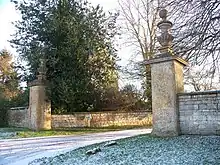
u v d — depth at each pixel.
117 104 23.52
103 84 23.06
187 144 8.35
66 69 21.73
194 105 9.91
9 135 16.19
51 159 8.48
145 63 10.86
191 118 9.91
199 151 7.32
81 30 21.83
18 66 23.22
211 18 6.68
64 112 20.95
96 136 14.64
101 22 23.12
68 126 20.59
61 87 20.66
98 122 21.31
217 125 9.45
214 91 9.61
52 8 22.25
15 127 21.62
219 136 9.16
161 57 10.43
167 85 10.34
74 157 8.41
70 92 20.77
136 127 21.08
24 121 20.84
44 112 19.36
